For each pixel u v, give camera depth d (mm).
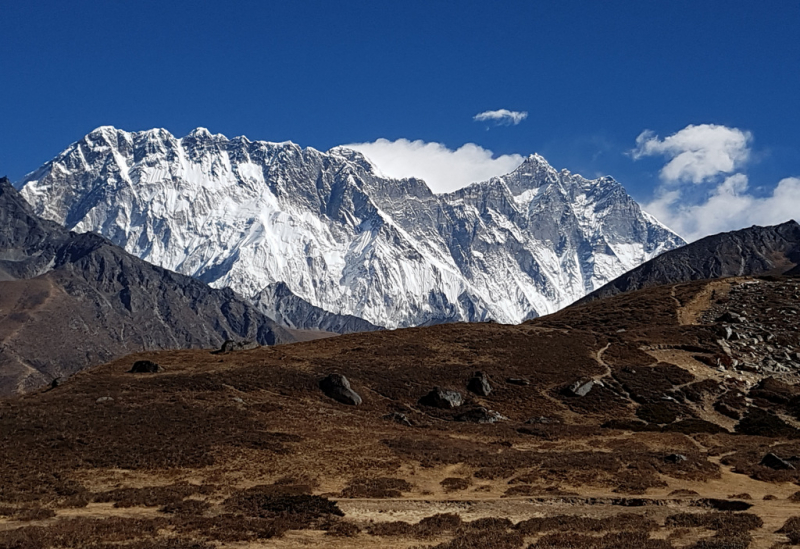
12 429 65312
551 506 52594
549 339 135500
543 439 81625
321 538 42844
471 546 40469
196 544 39656
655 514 50125
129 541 40156
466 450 70625
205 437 66750
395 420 87312
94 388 87625
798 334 137375
